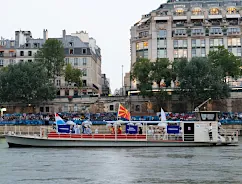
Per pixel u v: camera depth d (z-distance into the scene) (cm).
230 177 3331
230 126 8906
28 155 4791
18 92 10450
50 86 11038
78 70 12469
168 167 3862
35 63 11138
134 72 11044
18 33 13950
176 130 5872
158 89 10638
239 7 13150
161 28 12812
